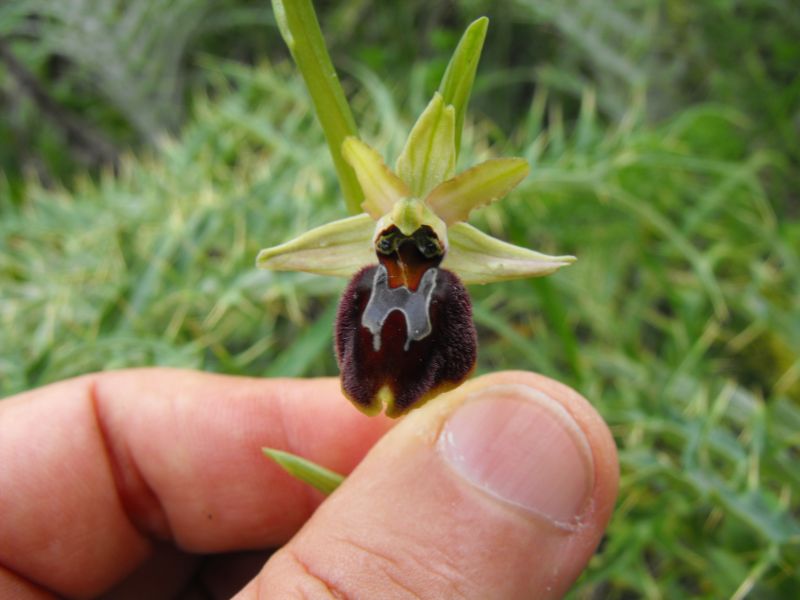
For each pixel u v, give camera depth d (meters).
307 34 0.06
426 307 0.06
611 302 0.13
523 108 0.18
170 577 0.09
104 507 0.08
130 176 0.14
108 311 0.10
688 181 0.13
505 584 0.06
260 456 0.08
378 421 0.08
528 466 0.06
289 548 0.06
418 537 0.06
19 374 0.10
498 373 0.07
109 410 0.08
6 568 0.08
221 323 0.11
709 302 0.12
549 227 0.13
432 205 0.06
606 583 0.11
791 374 0.10
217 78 0.17
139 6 0.16
